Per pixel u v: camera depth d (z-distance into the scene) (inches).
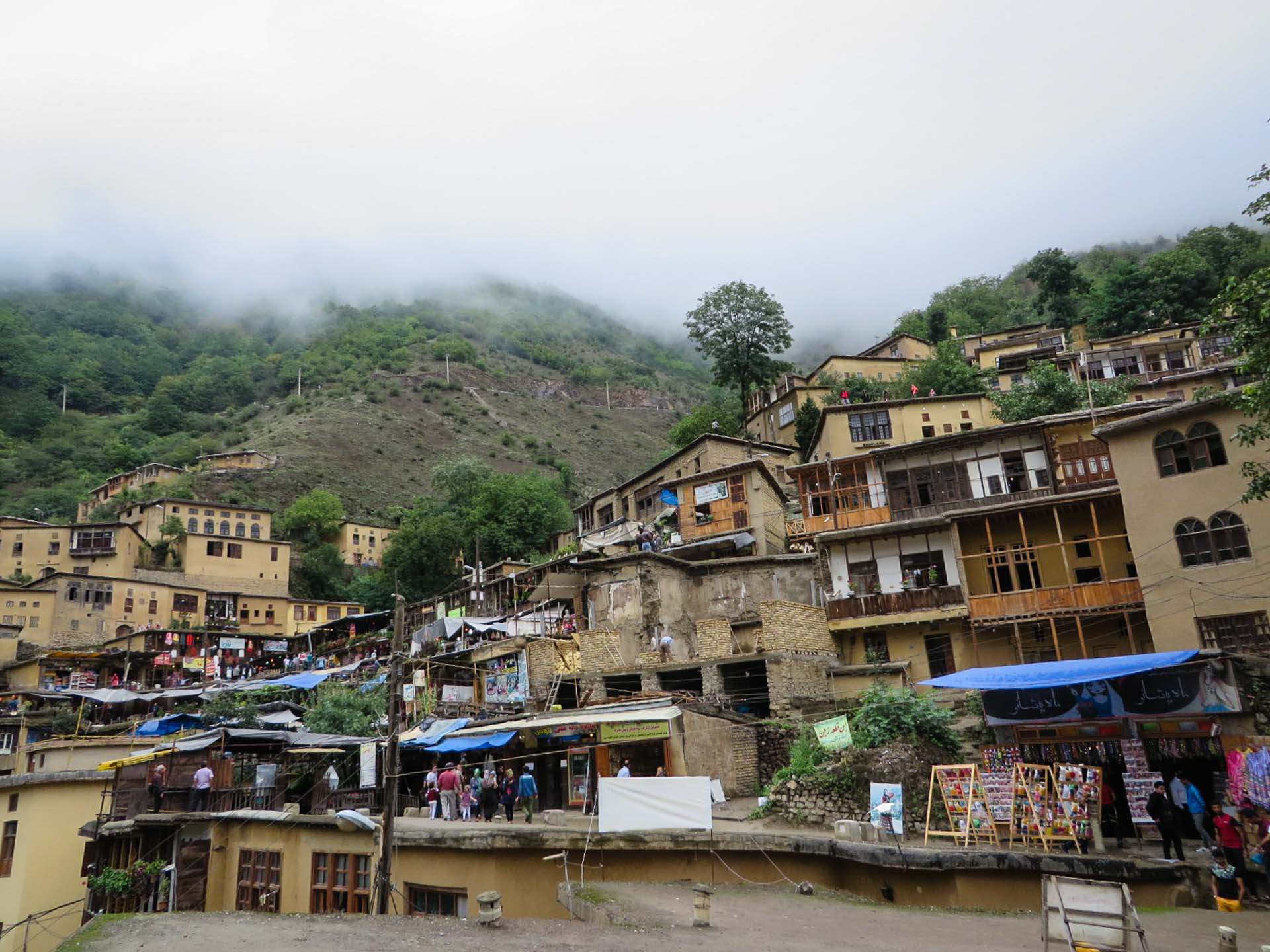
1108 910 384.8
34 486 4436.5
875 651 1279.5
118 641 2474.2
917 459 1530.5
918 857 618.8
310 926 514.9
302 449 4958.2
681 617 1419.8
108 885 937.5
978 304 4104.3
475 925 530.3
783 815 807.7
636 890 642.2
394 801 729.6
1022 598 1226.6
